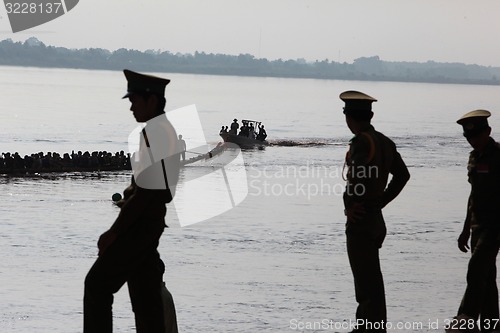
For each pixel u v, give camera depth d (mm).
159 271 14836
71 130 182250
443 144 179750
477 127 18328
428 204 85125
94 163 105125
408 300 38188
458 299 39000
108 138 164125
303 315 35500
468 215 19391
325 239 61125
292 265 49469
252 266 48781
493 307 18969
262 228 65188
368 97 16922
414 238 62062
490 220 18422
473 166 18609
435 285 42656
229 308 36625
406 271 47188
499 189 18297
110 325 14094
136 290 14758
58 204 77000
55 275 45000
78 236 60594
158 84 14117
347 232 17078
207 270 46969
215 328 32656
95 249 55188
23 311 35281
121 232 13945
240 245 57062
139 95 14047
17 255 51531
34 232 61500
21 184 90625
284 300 38844
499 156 18344
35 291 40094
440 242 60219
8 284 41719
